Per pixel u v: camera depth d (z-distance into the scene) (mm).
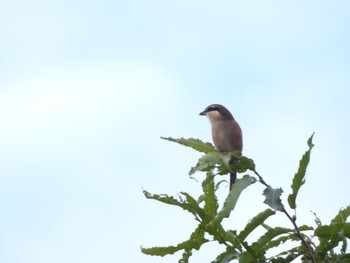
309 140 5926
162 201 6371
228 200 5805
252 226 5938
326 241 6148
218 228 6352
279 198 5945
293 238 6418
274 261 6094
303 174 5910
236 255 6043
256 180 6039
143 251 6648
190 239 6609
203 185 6848
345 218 6625
